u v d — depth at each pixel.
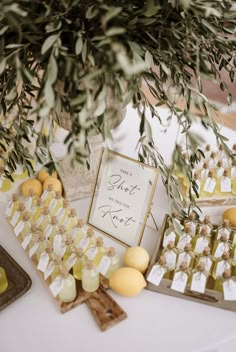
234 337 0.75
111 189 0.89
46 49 0.54
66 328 0.75
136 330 0.75
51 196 0.95
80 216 0.97
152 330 0.75
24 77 0.58
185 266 0.77
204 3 0.60
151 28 0.67
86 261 0.78
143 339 0.73
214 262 0.81
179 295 0.80
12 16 0.55
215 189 0.99
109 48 0.55
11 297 0.78
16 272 0.82
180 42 0.70
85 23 0.63
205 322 0.76
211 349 0.73
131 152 1.14
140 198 0.85
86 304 0.79
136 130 1.24
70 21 0.59
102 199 0.91
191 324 0.76
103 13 0.55
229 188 0.97
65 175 1.01
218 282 0.79
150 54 0.62
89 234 0.84
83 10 0.62
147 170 0.83
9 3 0.54
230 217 0.92
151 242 0.91
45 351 0.71
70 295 0.76
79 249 0.79
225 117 1.43
